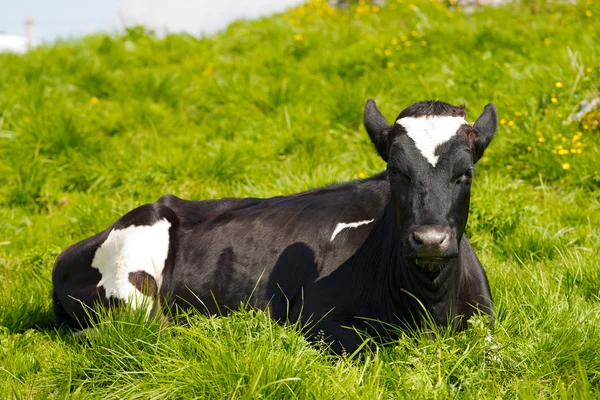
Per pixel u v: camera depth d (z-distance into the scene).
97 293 6.31
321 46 15.66
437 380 4.56
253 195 8.98
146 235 6.24
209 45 17.22
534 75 11.26
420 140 4.78
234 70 14.95
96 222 8.72
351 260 5.59
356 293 5.47
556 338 5.00
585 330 5.15
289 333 4.98
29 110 12.22
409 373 4.54
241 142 10.72
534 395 4.42
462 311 5.34
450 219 4.63
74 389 4.98
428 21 15.65
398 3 18.45
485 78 11.77
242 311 5.29
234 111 12.34
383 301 5.34
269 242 6.00
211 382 4.48
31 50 17.48
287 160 10.27
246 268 5.98
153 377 4.62
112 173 10.27
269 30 17.23
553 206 8.73
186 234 6.44
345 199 6.02
